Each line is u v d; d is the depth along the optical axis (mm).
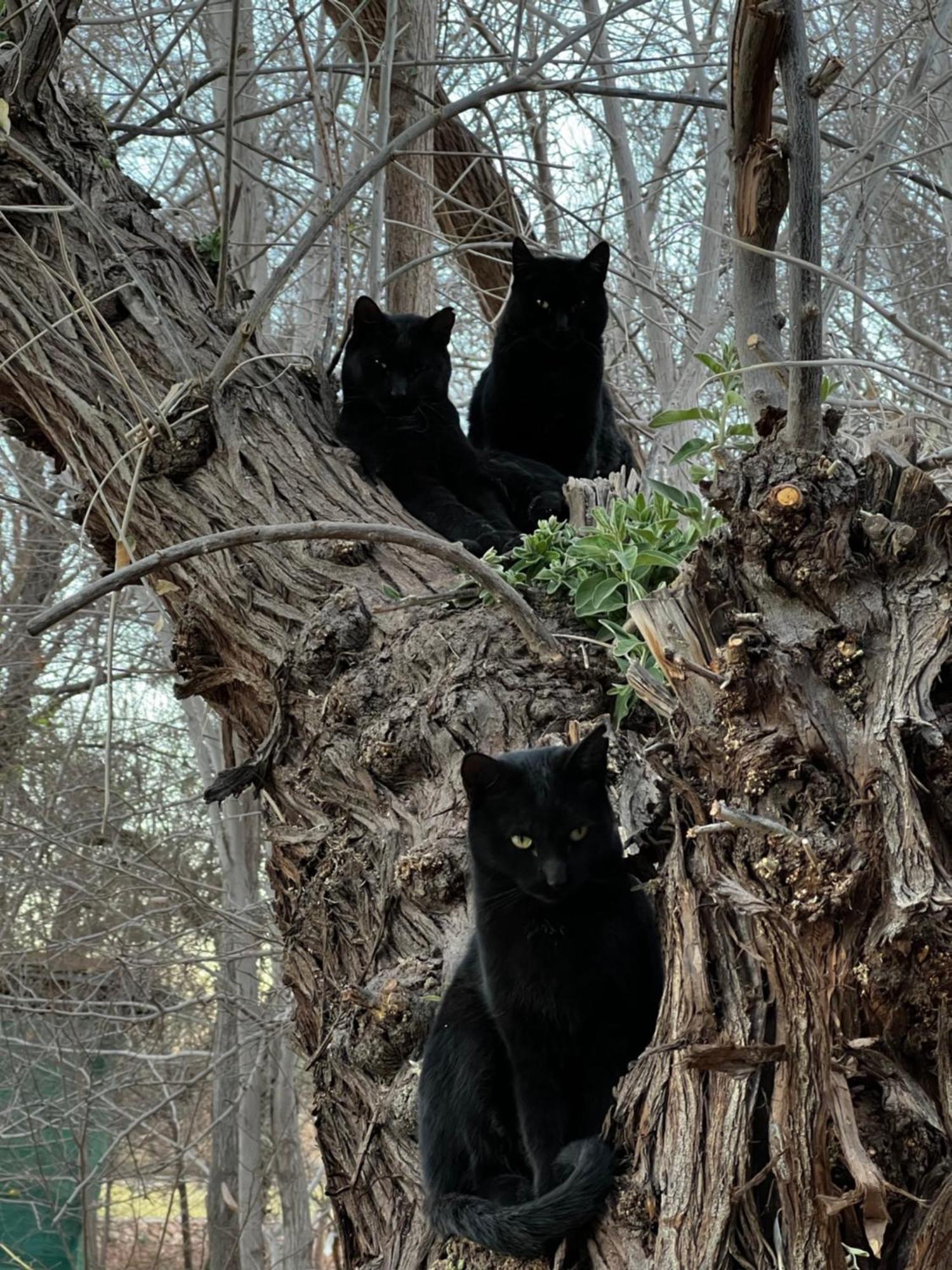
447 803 3648
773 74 3018
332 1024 3619
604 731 2963
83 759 10398
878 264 9219
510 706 3746
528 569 4320
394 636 4078
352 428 5582
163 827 10586
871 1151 2193
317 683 4152
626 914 2879
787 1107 2195
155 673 9500
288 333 10227
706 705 2436
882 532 2375
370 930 3643
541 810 2832
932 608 2340
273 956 8180
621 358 8906
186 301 5246
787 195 3205
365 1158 3299
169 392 4754
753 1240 2293
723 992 2398
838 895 2131
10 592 10711
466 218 9023
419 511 5473
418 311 7863
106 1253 10961
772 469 2434
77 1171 9820
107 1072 10953
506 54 7598
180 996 10641
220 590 4484
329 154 5219
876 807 2184
